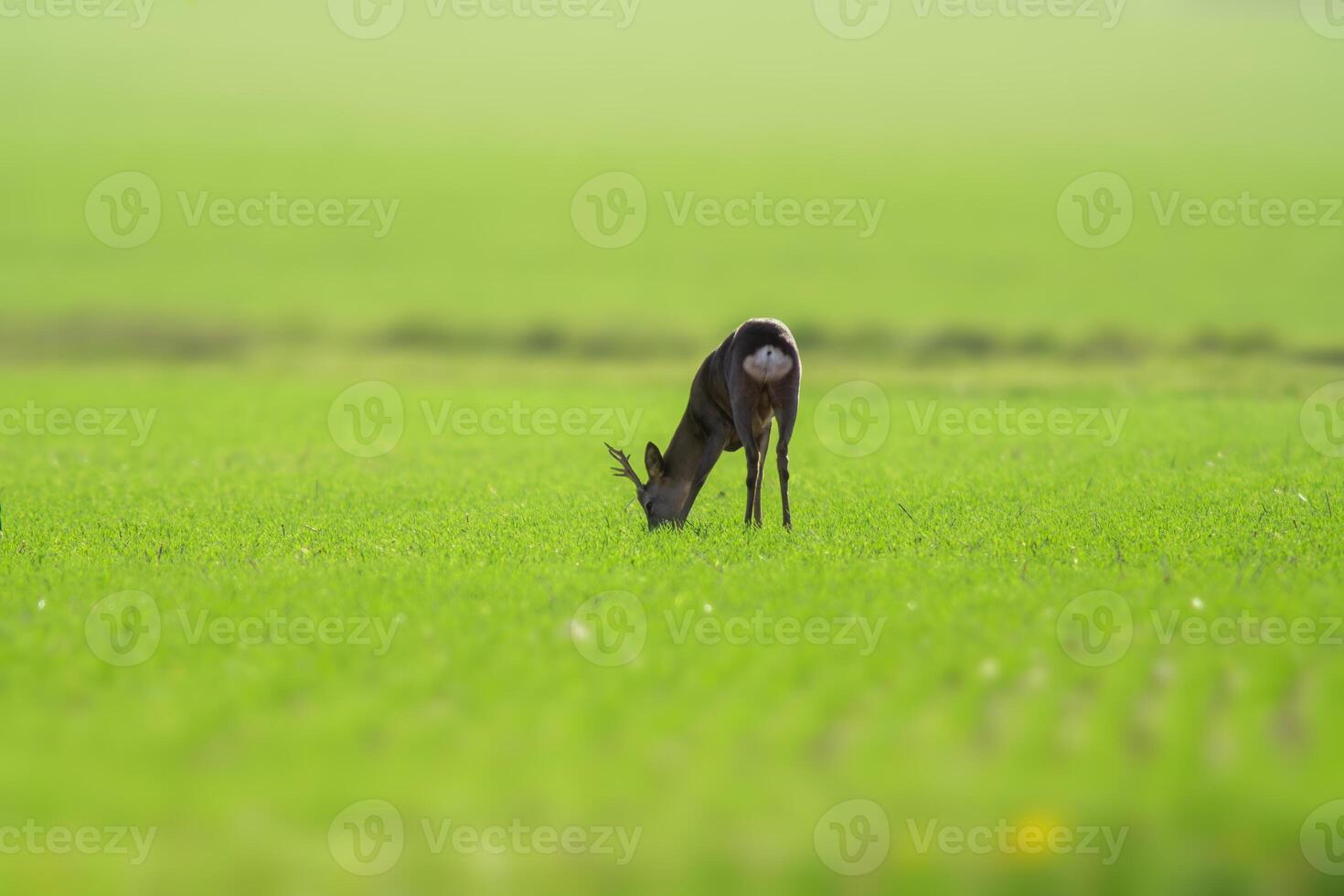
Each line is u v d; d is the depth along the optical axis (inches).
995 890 975.0
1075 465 2918.3
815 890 977.5
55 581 1831.9
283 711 1299.2
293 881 996.6
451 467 3260.3
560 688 1347.2
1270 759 1127.0
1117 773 1114.7
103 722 1263.5
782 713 1269.7
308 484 2960.1
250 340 6904.5
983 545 1972.2
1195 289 7460.6
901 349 6225.4
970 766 1139.9
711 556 1964.8
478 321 7249.0
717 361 2262.6
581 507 2524.6
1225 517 2135.8
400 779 1141.7
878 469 2997.0
